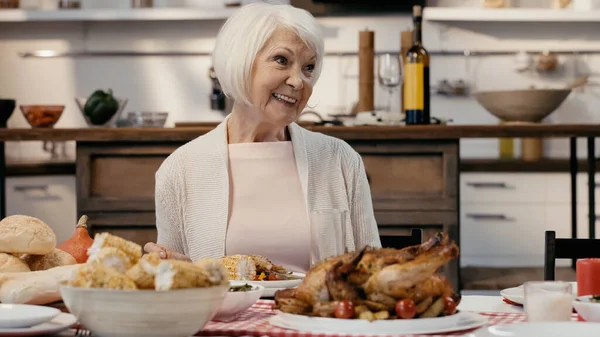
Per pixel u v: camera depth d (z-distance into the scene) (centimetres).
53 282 135
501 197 450
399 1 490
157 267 114
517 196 450
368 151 344
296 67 202
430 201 343
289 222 208
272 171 212
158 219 219
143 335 113
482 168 449
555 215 449
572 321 121
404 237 206
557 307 125
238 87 203
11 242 142
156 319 112
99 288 113
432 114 500
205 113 506
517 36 499
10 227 143
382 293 120
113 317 112
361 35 392
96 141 349
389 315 120
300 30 200
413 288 121
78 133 346
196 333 122
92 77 506
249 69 201
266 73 201
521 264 450
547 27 499
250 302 132
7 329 117
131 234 351
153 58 505
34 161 491
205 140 216
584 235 448
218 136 215
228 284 118
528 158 477
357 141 344
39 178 444
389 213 344
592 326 116
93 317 113
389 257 123
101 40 505
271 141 216
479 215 450
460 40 498
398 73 366
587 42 500
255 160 213
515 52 498
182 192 213
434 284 123
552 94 379
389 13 492
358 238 219
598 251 201
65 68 506
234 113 215
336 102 498
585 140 495
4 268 140
